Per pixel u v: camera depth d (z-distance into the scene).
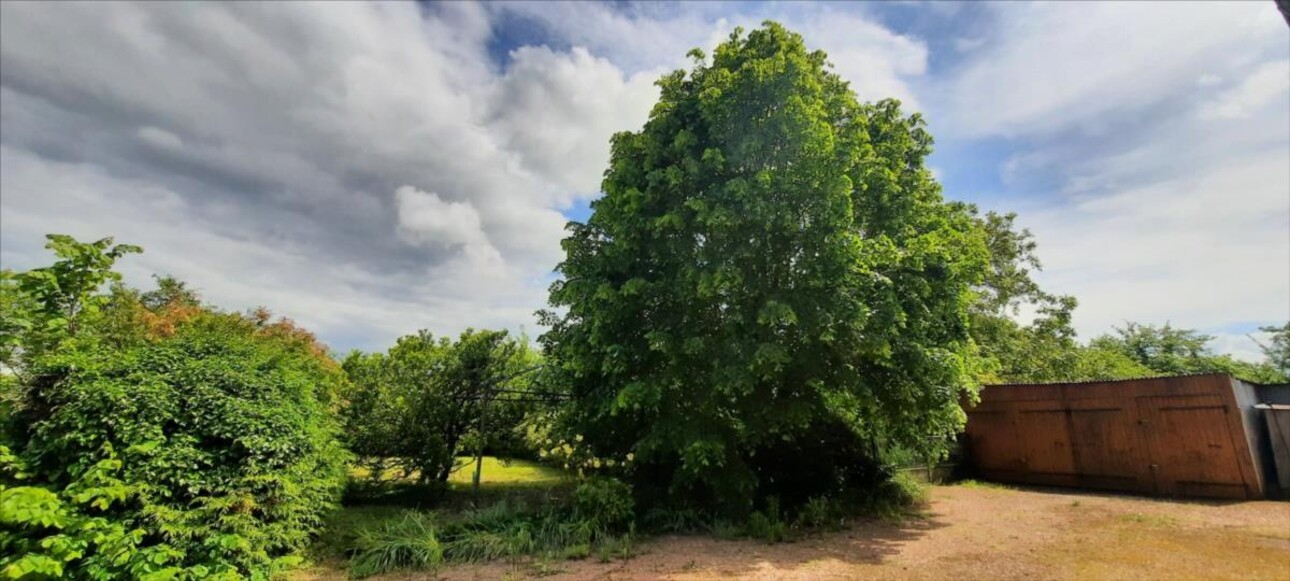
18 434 5.17
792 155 8.52
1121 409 11.50
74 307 5.89
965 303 9.02
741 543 7.37
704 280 7.86
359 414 11.20
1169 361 22.73
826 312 7.89
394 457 11.53
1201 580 5.21
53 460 5.03
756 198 7.99
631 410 9.64
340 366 12.12
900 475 11.20
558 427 11.07
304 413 7.00
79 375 5.29
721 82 8.67
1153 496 10.48
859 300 8.01
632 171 9.38
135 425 5.22
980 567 5.96
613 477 10.08
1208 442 10.10
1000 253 20.08
